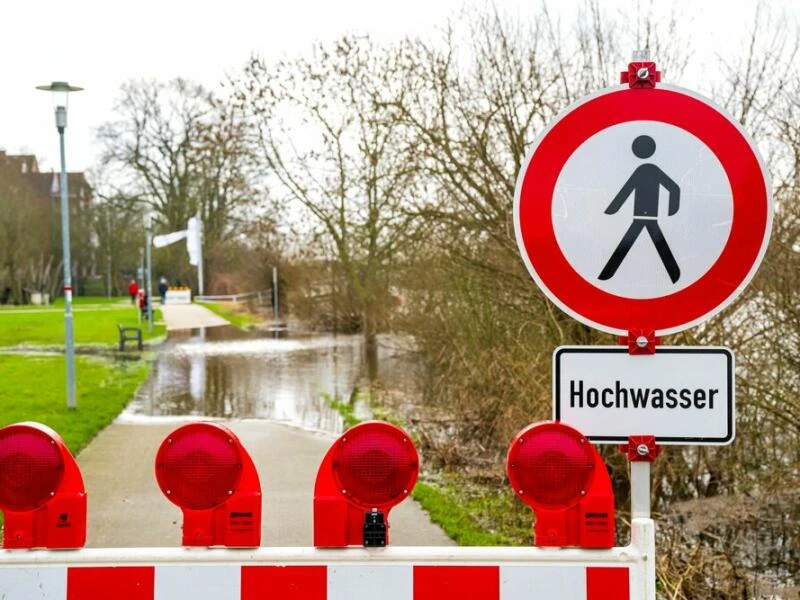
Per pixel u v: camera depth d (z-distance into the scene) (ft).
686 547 29.68
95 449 46.34
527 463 9.36
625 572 9.51
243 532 9.57
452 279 52.24
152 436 50.49
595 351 10.18
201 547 9.58
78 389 70.64
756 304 31.94
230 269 221.87
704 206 10.12
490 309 47.42
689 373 10.11
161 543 28.91
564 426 9.40
